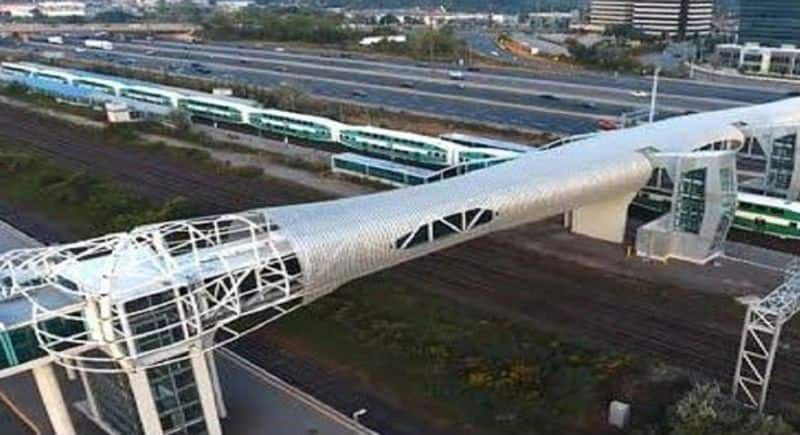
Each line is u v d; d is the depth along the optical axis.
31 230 86.12
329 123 125.56
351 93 169.00
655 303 65.25
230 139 130.12
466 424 49.22
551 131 129.62
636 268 72.62
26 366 41.41
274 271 46.22
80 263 43.94
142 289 40.50
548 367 54.28
